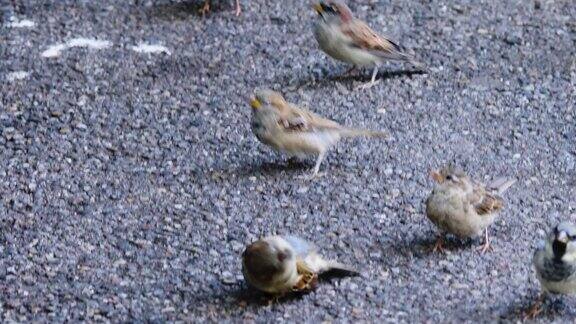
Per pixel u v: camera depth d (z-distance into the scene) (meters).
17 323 10.62
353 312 10.72
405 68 15.46
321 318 10.64
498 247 11.75
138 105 14.57
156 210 12.46
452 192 11.34
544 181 12.98
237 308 10.80
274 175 13.13
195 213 12.40
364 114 14.42
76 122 14.17
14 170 13.18
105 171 13.20
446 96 14.80
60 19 16.56
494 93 14.86
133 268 11.46
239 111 14.50
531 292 11.02
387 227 12.14
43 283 11.22
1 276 11.30
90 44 15.98
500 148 13.66
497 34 16.27
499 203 11.60
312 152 13.06
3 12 16.69
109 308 10.84
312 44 16.11
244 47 15.99
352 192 12.78
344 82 15.20
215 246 11.82
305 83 15.17
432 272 11.36
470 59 15.66
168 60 15.63
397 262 11.52
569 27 16.47
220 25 16.52
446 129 14.06
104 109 14.48
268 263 10.48
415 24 16.53
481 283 11.19
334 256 11.62
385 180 13.00
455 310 10.76
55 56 15.67
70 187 12.88
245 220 12.27
